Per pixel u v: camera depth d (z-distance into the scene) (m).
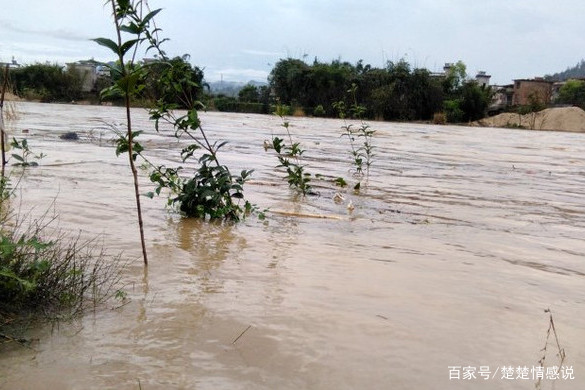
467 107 40.53
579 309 2.72
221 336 2.16
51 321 2.19
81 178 5.67
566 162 12.34
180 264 3.05
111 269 2.87
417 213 5.14
